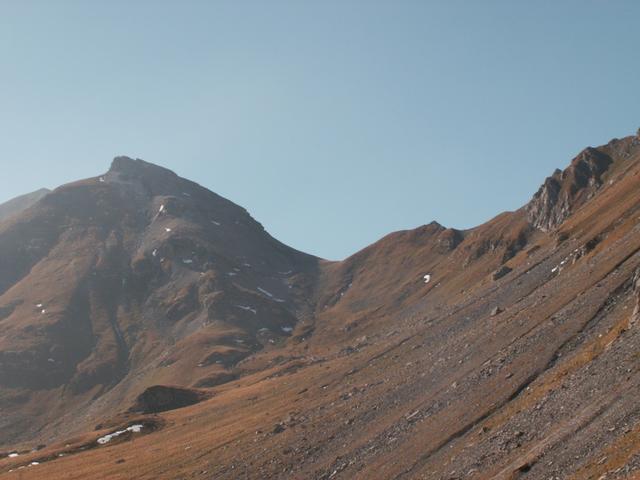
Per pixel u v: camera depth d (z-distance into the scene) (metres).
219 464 121.12
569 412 56.19
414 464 74.88
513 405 72.44
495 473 54.47
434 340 152.38
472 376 92.94
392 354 161.38
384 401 111.38
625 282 86.38
